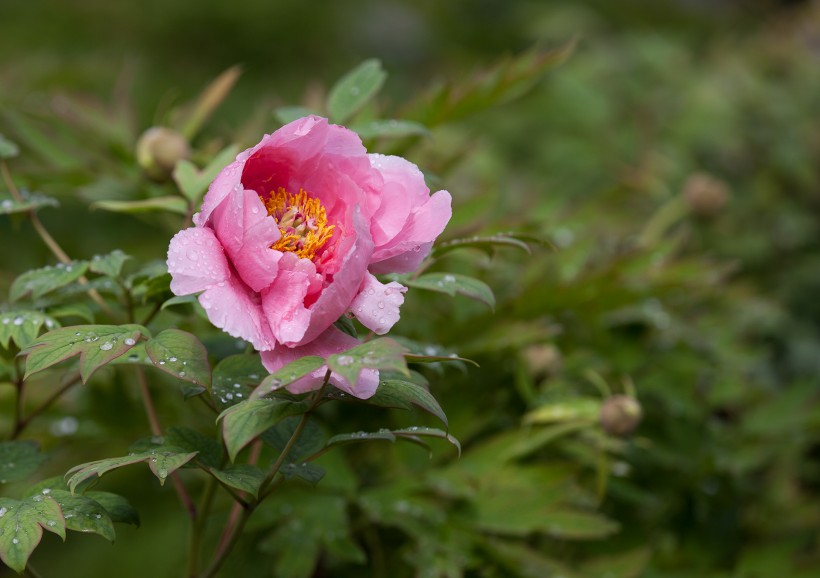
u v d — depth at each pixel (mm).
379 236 1638
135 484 1939
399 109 1912
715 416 2137
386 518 1845
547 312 1927
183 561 1911
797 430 2113
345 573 1892
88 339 1627
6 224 2012
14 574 1801
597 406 1882
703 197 2195
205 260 1602
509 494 1863
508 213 2084
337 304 1599
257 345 1601
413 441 1662
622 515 1962
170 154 1844
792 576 2021
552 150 2451
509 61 1914
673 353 2029
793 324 2455
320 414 1875
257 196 1607
